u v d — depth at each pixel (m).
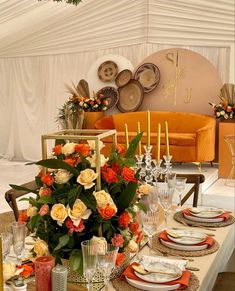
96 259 1.62
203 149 6.04
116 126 7.02
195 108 6.97
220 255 2.37
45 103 8.63
